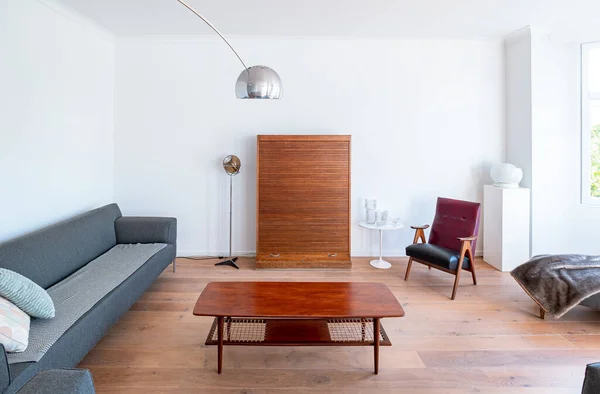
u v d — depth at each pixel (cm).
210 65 421
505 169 385
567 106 385
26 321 168
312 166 387
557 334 247
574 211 388
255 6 329
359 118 428
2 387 132
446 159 432
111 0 313
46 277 238
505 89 428
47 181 303
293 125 427
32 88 282
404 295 316
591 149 386
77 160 348
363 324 234
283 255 390
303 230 390
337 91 425
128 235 352
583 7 333
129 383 190
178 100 424
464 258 321
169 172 429
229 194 432
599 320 269
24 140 275
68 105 332
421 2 321
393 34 409
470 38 420
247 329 227
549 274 267
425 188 434
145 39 416
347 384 192
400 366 209
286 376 199
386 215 401
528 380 196
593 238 385
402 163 432
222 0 317
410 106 428
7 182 260
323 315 193
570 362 213
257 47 420
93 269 272
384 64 424
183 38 415
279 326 224
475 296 314
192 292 321
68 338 175
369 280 356
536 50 384
